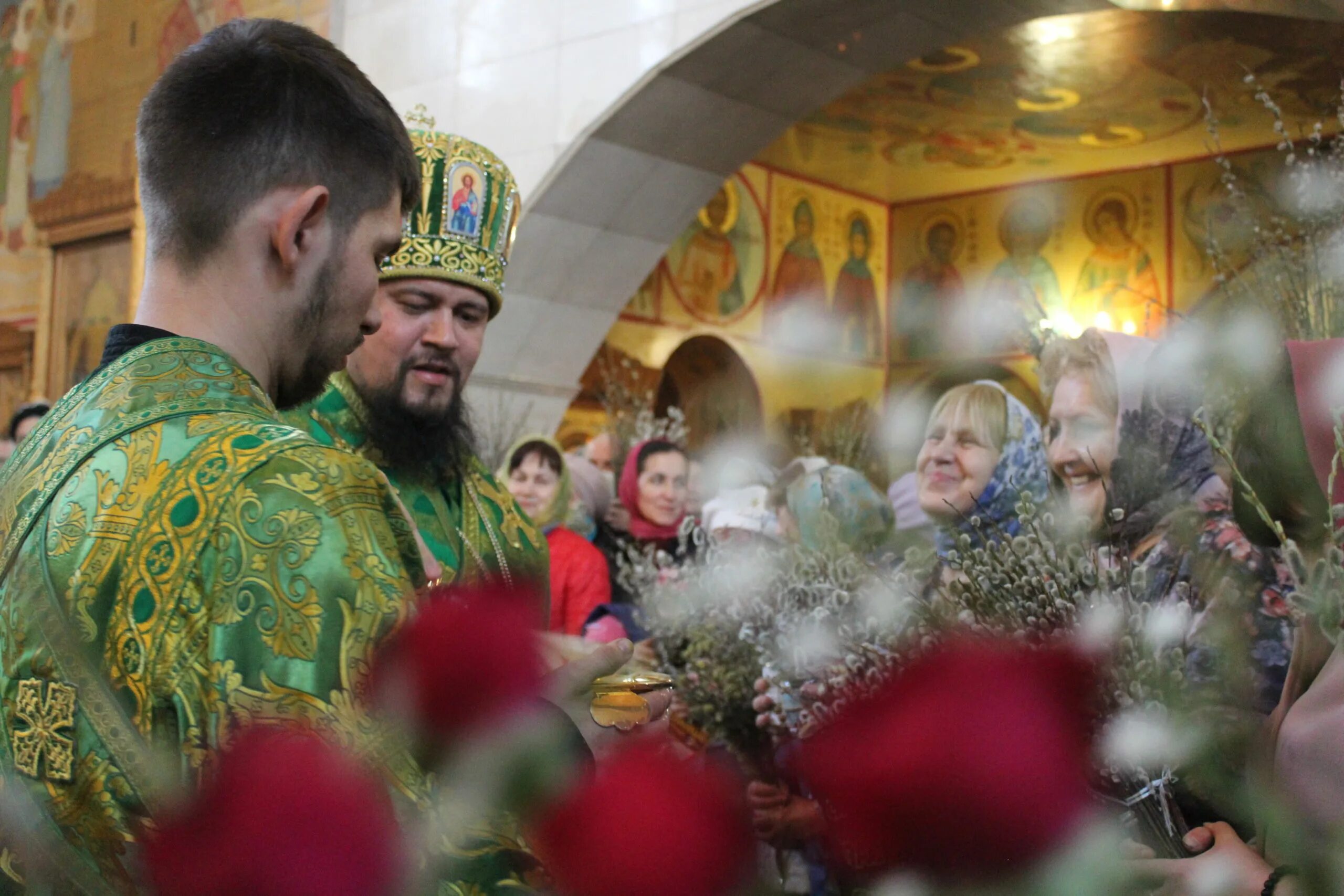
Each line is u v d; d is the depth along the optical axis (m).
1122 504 1.31
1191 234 11.88
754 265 12.12
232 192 0.86
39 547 0.79
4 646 0.79
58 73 9.20
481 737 0.59
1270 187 1.32
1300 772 0.86
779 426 12.09
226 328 0.87
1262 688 1.04
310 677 0.71
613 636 2.35
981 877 0.50
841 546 1.50
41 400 5.23
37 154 9.38
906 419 1.72
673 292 11.30
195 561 0.75
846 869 0.56
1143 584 1.05
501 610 0.60
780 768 1.40
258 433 0.79
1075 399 1.50
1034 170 12.65
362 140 0.90
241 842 0.53
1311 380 1.05
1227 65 8.87
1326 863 0.67
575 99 5.87
